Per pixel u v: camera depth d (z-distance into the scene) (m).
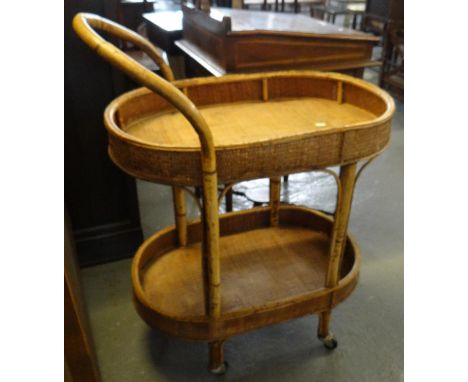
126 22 2.90
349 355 1.38
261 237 1.64
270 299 1.36
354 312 1.55
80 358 0.99
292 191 2.33
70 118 1.53
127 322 1.51
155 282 1.42
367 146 1.03
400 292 1.64
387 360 1.37
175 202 1.50
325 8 4.38
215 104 1.35
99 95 1.52
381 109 1.18
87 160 1.61
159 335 1.46
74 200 1.66
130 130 1.16
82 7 1.40
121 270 1.75
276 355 1.38
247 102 1.37
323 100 1.37
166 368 1.35
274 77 1.36
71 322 0.93
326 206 2.19
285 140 0.94
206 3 2.12
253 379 1.30
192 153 0.90
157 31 2.70
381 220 2.07
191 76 2.42
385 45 3.61
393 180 2.43
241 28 1.99
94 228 1.73
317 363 1.36
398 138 2.93
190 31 2.35
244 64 1.96
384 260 1.80
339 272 1.39
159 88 0.81
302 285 1.41
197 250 1.57
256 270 1.48
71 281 0.98
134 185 1.70
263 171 0.96
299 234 1.66
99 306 1.58
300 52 2.03
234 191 2.29
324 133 0.96
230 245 1.60
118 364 1.36
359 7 4.61
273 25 2.25
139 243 1.81
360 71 2.18
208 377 1.31
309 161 0.99
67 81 1.47
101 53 0.82
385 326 1.49
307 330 1.47
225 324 1.19
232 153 0.92
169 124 1.21
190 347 1.42
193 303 1.34
